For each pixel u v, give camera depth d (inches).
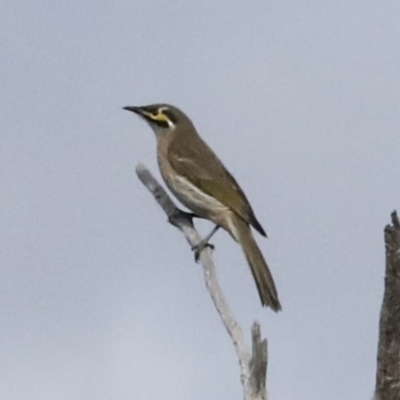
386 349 409.1
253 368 434.9
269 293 601.0
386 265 398.3
